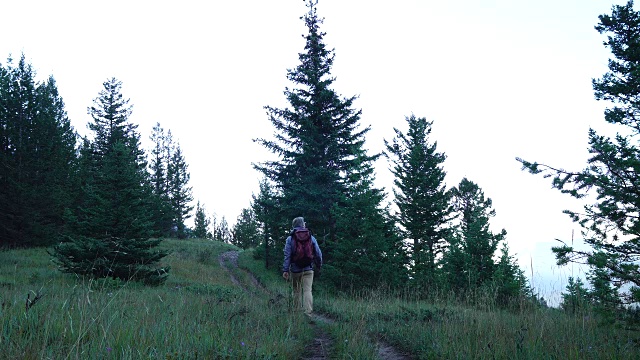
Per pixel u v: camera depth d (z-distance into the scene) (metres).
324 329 6.39
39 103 30.36
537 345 4.35
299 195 21.97
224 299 8.24
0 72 28.81
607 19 12.38
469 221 34.09
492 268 15.42
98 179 14.86
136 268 12.95
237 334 4.63
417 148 30.23
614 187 5.11
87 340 3.56
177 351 3.45
